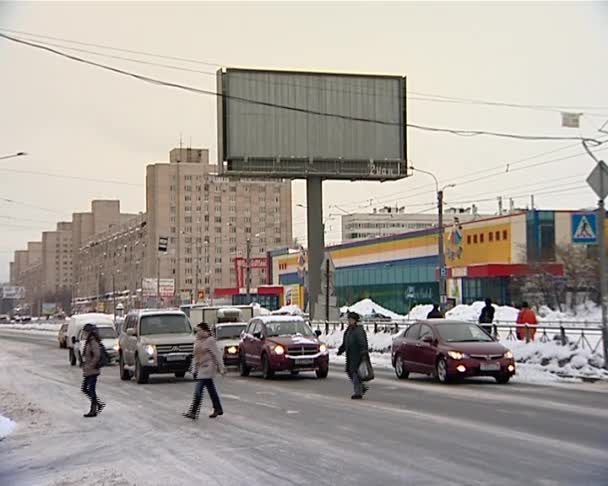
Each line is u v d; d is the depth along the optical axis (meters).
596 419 14.52
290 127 49.28
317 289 50.59
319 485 9.47
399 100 51.25
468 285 61.97
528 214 58.66
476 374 21.56
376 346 36.53
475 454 11.18
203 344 16.14
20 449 13.10
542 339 28.00
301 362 25.05
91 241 135.00
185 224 108.25
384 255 76.69
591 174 23.61
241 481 9.84
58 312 143.12
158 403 19.30
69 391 23.30
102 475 10.58
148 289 93.00
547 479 9.49
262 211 113.69
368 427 14.03
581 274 57.00
